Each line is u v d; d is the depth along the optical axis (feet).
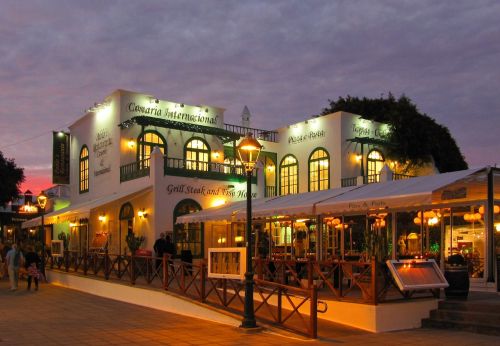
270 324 37.37
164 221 75.41
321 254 64.95
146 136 83.51
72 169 100.42
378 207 42.55
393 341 32.42
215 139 90.17
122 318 42.50
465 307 37.52
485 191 48.24
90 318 42.39
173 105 86.99
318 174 92.79
